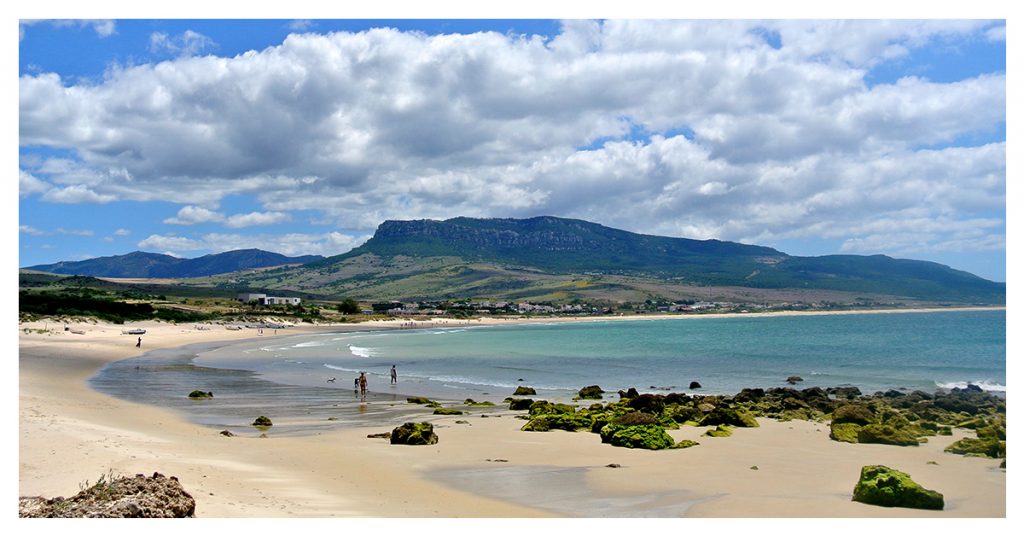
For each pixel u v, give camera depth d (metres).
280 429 26.09
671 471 18.75
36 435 19.55
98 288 184.62
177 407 31.64
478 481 17.52
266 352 74.81
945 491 16.64
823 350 79.12
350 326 165.12
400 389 41.88
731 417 26.97
